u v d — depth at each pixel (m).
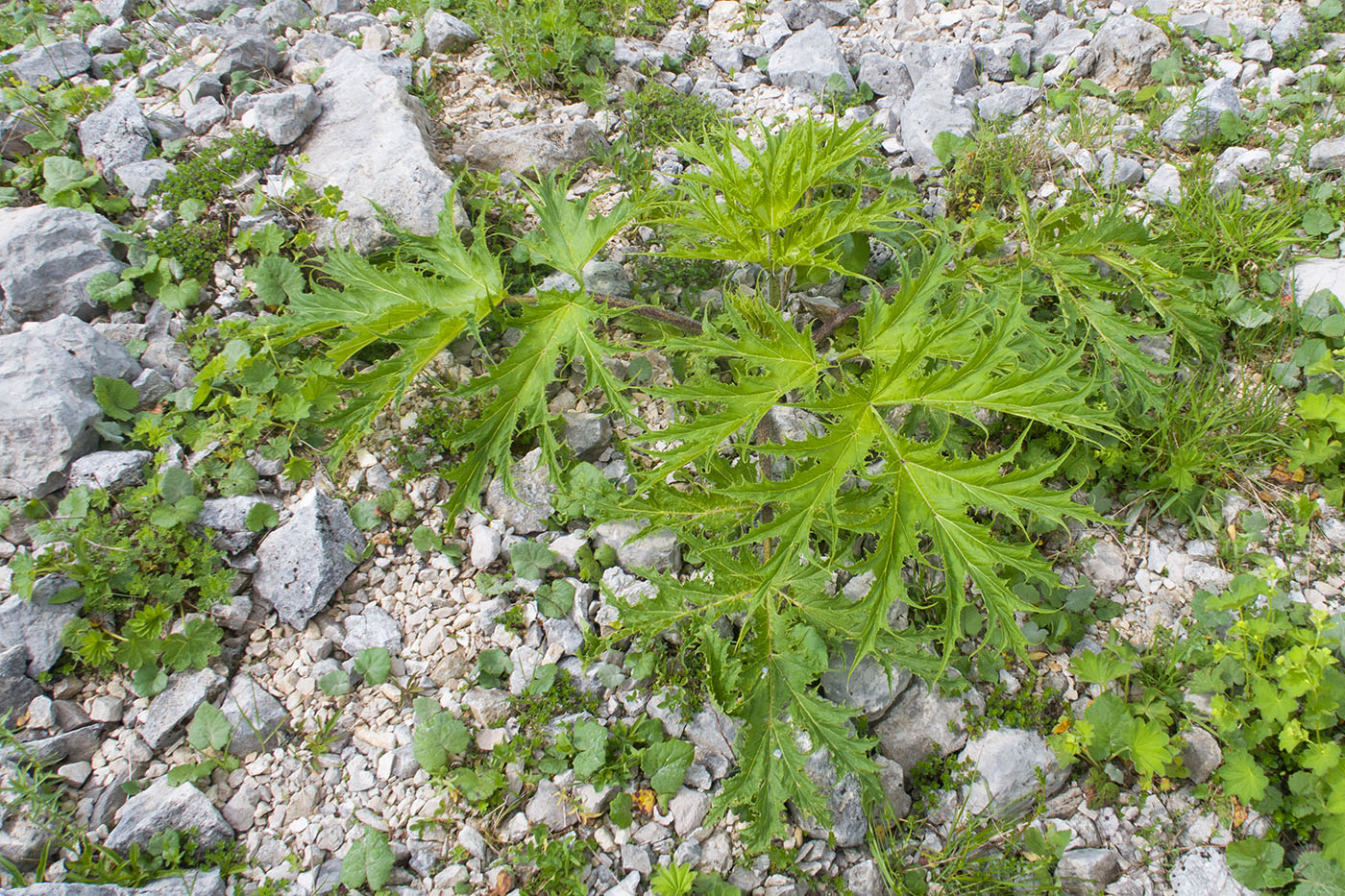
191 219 1.21
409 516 1.10
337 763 0.99
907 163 1.37
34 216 1.17
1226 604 1.03
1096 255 1.12
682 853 0.96
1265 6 1.51
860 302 1.15
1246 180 1.32
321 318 0.99
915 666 0.99
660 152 1.37
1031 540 1.12
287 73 1.38
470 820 0.97
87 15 1.46
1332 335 1.18
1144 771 0.99
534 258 1.03
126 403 1.11
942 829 1.01
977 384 0.85
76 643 1.00
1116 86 1.43
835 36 1.53
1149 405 1.08
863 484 1.10
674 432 0.88
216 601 1.03
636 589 1.06
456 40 1.45
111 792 0.96
